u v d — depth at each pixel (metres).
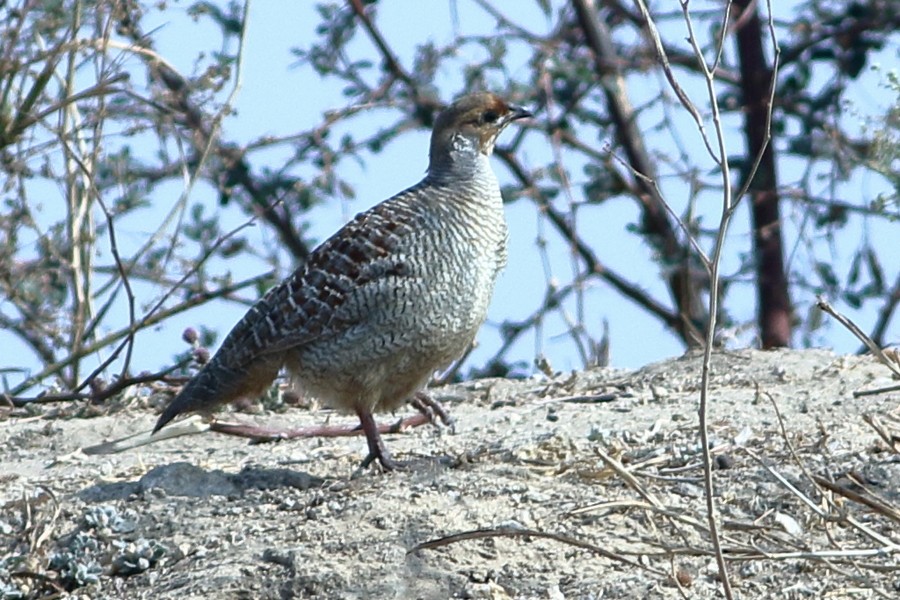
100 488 10.88
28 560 10.09
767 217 22.38
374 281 10.91
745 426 11.23
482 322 11.43
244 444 12.38
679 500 9.89
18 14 15.93
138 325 15.12
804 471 9.22
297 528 9.88
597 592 8.90
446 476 10.48
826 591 8.73
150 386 15.01
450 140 11.50
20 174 16.56
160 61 16.44
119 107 16.86
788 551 9.11
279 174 20.69
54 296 17.48
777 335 21.62
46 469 12.06
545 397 13.28
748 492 9.93
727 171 8.23
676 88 8.25
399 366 11.11
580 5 22.58
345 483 10.61
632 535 9.48
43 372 15.78
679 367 13.51
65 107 16.17
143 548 9.92
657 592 8.84
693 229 21.16
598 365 15.36
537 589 8.99
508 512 9.83
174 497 10.58
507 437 11.62
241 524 10.11
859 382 12.20
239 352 11.24
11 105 16.23
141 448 12.46
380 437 11.30
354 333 10.98
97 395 14.20
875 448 10.37
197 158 19.64
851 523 8.73
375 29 21.36
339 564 9.34
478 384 14.05
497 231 11.39
